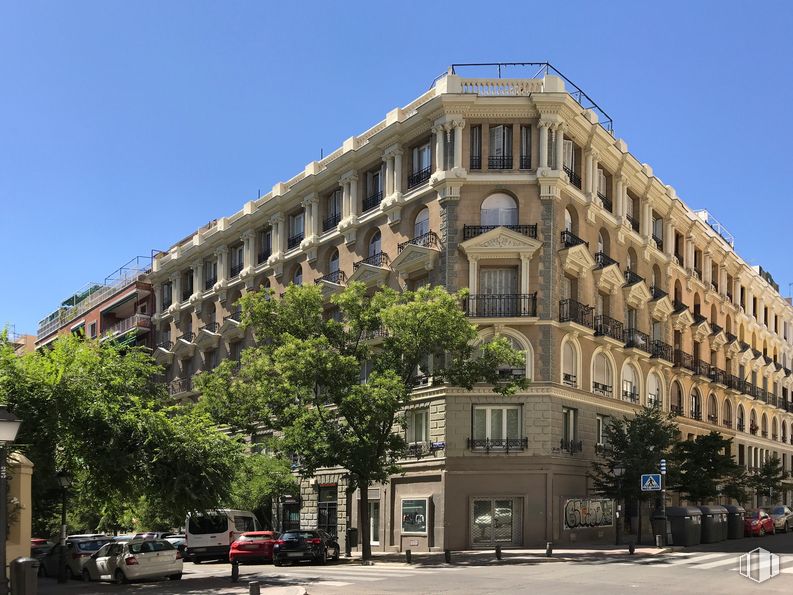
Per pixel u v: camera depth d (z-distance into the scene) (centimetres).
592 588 1933
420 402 3697
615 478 3491
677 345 4931
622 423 3756
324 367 3053
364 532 3112
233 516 3634
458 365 3169
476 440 3538
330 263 4491
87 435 2433
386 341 3212
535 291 3594
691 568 2411
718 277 5803
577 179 3916
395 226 3962
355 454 3022
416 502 3634
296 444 3080
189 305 5734
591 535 3681
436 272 3694
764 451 6381
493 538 3478
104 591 2223
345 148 4375
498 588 1967
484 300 3594
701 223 5297
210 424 2741
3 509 1555
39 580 2938
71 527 4650
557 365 3606
